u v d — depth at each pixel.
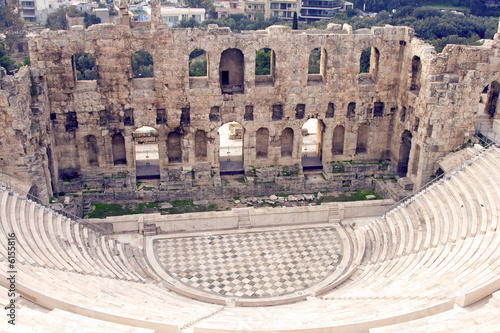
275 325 28.09
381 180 59.84
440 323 24.53
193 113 56.78
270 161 60.66
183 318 30.72
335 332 26.08
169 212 54.59
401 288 34.12
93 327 24.33
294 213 53.75
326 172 60.94
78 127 55.69
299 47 56.06
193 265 46.81
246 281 44.53
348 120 60.59
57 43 52.28
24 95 48.19
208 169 59.12
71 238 43.16
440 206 46.62
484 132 54.84
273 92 57.34
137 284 40.28
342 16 155.62
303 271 46.09
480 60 52.19
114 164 59.41
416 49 55.16
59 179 56.62
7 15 143.75
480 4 166.62
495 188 43.69
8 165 48.25
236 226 53.31
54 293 29.84
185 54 54.38
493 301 27.25
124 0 52.28
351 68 58.16
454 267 35.38
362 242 49.97
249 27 146.00
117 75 54.41
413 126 56.53
